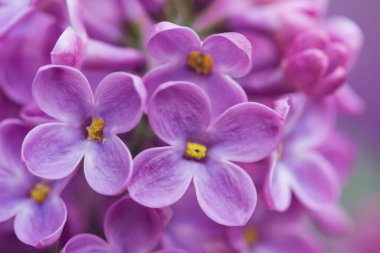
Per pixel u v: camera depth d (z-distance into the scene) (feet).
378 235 0.68
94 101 0.42
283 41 0.48
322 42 0.46
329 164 0.53
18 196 0.44
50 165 0.42
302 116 0.50
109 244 0.43
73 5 0.43
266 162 0.45
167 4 0.49
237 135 0.43
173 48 0.43
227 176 0.43
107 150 0.42
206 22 0.50
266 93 0.47
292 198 0.49
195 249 0.47
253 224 0.49
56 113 0.42
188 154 0.43
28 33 0.46
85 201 0.45
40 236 0.42
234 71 0.44
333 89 0.46
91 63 0.45
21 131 0.44
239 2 0.51
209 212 0.42
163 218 0.42
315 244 0.51
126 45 0.49
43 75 0.41
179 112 0.42
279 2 0.50
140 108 0.41
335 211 0.54
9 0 0.46
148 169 0.42
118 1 0.49
